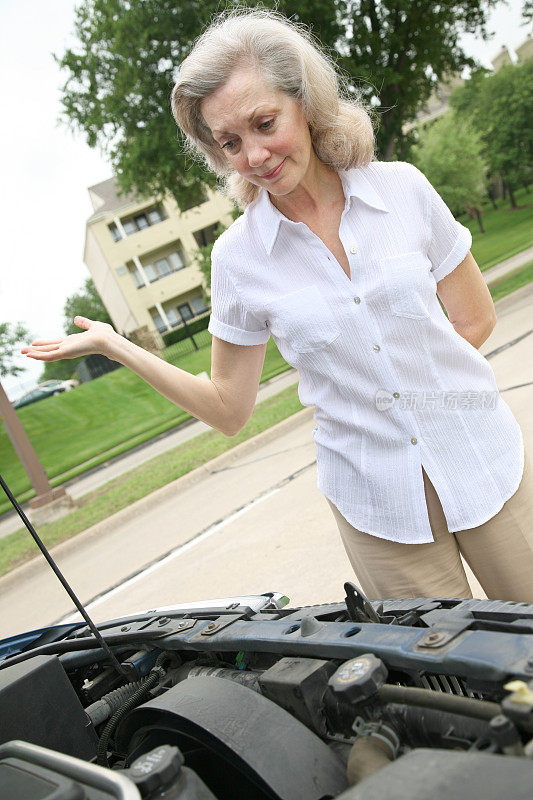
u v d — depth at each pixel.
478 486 1.86
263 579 4.74
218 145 1.94
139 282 49.66
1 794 1.21
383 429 1.87
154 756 1.23
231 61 1.71
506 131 43.97
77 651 2.28
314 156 1.85
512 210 45.44
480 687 1.28
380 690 1.35
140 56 14.67
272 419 10.93
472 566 1.97
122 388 28.31
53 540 9.48
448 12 15.21
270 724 1.39
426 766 1.02
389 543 1.95
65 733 1.67
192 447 12.61
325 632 1.57
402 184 1.85
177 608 2.44
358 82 14.42
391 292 1.80
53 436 25.86
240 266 1.96
